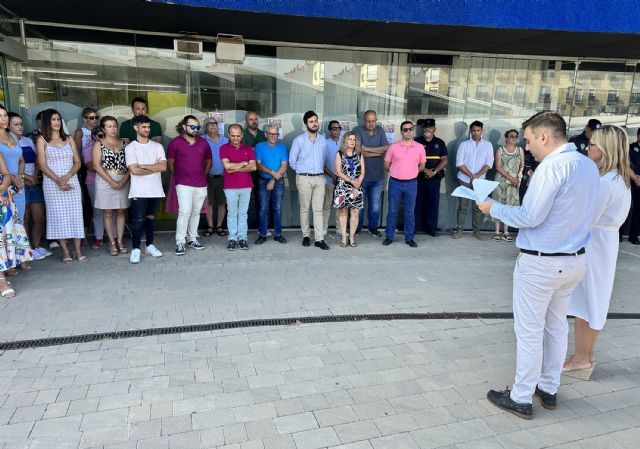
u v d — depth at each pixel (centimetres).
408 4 496
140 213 561
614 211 306
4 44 549
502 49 715
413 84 761
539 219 253
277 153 661
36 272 528
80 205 556
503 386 320
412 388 315
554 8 520
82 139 613
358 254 640
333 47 725
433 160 742
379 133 718
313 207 658
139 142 557
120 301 449
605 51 710
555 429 277
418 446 260
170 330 390
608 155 305
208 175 696
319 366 340
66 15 575
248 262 585
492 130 794
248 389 309
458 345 379
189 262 579
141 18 581
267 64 716
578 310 324
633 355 373
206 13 548
